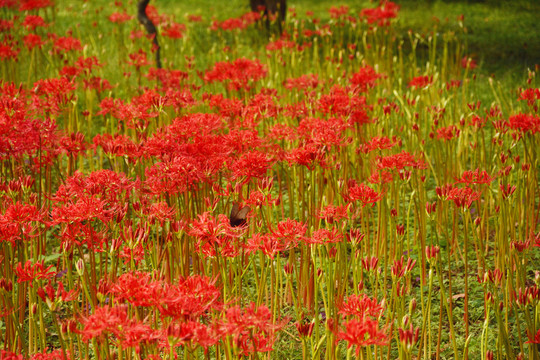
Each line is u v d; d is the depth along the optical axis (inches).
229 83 331.3
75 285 192.9
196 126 206.5
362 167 261.1
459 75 466.6
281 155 218.1
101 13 649.6
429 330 163.8
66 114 308.2
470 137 318.0
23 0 412.2
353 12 722.2
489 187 223.1
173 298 110.7
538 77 449.7
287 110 262.5
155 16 492.1
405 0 768.3
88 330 107.4
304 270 189.2
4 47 335.6
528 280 208.1
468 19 674.2
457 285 207.6
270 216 215.8
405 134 290.7
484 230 237.0
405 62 507.8
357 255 179.9
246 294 197.3
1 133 192.5
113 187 170.1
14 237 143.6
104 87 315.0
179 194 187.6
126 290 112.0
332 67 414.0
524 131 227.5
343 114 240.2
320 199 215.9
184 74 319.3
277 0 591.2
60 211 145.3
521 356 153.1
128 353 145.4
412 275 215.0
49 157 215.8
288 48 441.7
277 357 167.0
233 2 796.6
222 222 140.3
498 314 148.5
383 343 114.8
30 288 145.3
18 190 179.5
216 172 189.9
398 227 179.9
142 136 213.0
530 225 237.8
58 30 545.3
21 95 248.5
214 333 110.0
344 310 126.8
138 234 144.2
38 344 171.9
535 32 609.6
